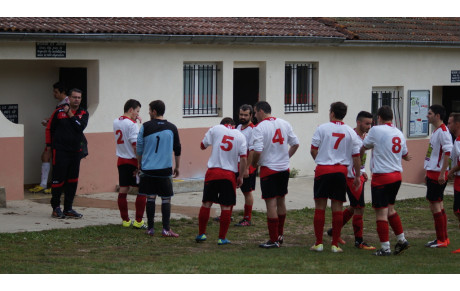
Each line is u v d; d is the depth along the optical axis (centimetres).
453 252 1043
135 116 1167
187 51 1605
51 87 1549
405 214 1411
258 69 1752
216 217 1265
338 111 1006
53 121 1214
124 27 1493
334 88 1859
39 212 1266
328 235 1164
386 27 2002
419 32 2034
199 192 1559
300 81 1825
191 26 1609
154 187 1115
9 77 1481
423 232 1241
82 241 1062
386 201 999
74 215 1230
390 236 1202
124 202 1163
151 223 1121
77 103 1209
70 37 1395
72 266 888
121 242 1068
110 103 1500
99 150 1490
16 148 1364
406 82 2016
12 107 1490
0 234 1073
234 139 1055
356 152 1005
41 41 1377
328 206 1450
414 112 2038
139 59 1535
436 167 1078
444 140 1059
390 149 990
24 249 995
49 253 977
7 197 1359
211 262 926
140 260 951
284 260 949
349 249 1059
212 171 1061
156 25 1559
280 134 1037
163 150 1098
